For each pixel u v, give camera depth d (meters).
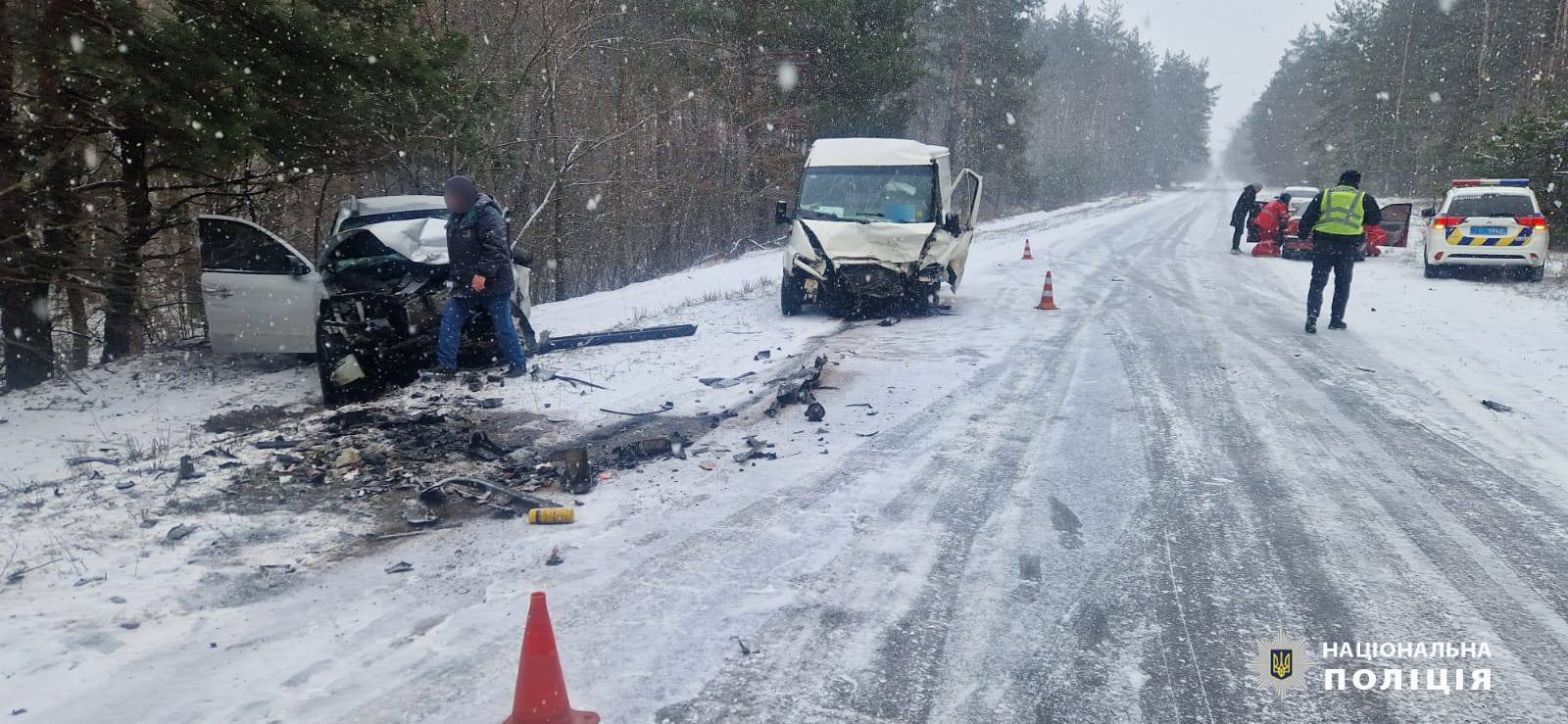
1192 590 4.07
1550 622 3.75
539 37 19.56
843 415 7.16
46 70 9.41
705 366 9.09
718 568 4.32
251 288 9.23
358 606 3.98
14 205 9.43
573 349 10.17
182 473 5.75
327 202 17.28
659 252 27.31
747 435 6.66
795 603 3.96
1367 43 61.00
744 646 3.59
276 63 9.76
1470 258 15.91
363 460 6.05
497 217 8.09
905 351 9.79
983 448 6.24
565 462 5.61
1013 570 4.29
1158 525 4.83
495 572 4.32
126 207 11.16
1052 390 7.94
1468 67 43.19
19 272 9.73
